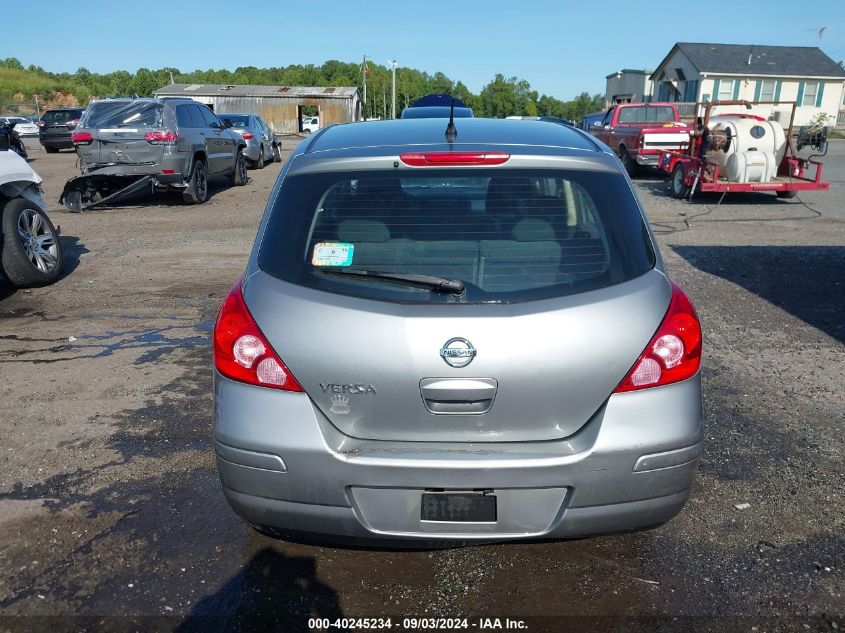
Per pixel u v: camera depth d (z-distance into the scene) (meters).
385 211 2.84
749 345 5.98
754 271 8.59
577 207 2.87
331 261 2.76
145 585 3.00
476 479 2.58
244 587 2.99
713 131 14.50
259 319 2.70
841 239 10.70
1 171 7.31
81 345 5.96
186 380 5.19
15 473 3.89
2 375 5.30
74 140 13.03
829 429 4.43
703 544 3.28
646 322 2.67
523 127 3.55
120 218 12.70
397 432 2.66
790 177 14.65
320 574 3.08
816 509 3.54
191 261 9.09
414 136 3.28
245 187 17.28
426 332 2.58
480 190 2.87
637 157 19.09
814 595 2.92
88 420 4.54
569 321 2.61
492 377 2.59
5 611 2.84
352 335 2.61
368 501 2.65
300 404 2.65
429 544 2.71
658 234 11.16
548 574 3.07
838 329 6.40
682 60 48.59
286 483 2.67
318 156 3.02
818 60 48.22
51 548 3.24
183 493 3.70
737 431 4.40
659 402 2.66
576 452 2.61
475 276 2.71
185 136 13.58
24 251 7.45
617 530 2.73
